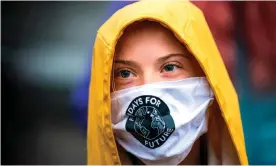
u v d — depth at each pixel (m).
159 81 2.16
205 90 2.25
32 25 5.00
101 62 2.22
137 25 2.16
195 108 2.22
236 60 3.52
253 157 3.70
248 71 3.57
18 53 5.02
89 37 4.89
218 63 2.31
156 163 2.24
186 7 2.30
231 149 2.36
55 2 4.94
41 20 5.00
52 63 5.04
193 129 2.24
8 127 5.11
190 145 2.21
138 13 2.14
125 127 2.19
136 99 2.16
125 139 2.25
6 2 4.92
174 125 2.15
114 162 2.26
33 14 4.98
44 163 5.20
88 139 2.39
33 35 5.02
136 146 2.22
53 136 5.19
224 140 2.37
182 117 2.16
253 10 3.43
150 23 2.16
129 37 2.16
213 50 2.32
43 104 5.12
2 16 4.93
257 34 3.45
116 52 2.19
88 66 4.73
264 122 3.71
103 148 2.28
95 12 4.81
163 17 2.13
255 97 3.69
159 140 2.16
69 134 5.11
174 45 2.17
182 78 2.19
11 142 5.12
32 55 5.05
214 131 2.40
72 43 4.95
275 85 3.63
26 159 5.16
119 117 2.22
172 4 2.26
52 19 4.98
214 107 2.38
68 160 5.17
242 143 2.30
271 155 3.70
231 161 2.36
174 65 2.19
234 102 2.31
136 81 2.18
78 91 4.72
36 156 5.18
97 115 2.26
